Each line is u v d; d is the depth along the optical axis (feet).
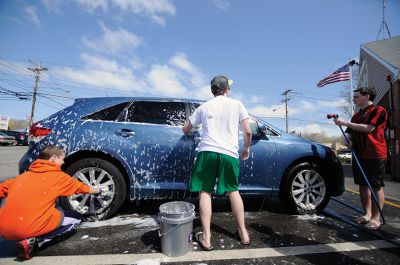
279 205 13.47
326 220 11.07
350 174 37.83
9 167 31.91
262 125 11.35
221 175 8.20
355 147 10.94
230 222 10.62
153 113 11.09
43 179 7.66
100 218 10.16
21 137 95.55
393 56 39.81
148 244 8.33
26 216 7.16
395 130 33.86
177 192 10.53
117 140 10.36
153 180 10.48
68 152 10.02
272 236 9.21
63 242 8.39
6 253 7.64
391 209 13.69
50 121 10.46
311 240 8.92
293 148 11.58
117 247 8.10
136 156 10.40
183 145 10.71
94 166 10.02
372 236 9.39
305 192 11.80
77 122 10.41
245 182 11.12
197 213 11.81
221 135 8.34
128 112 10.94
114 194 10.13
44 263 7.07
